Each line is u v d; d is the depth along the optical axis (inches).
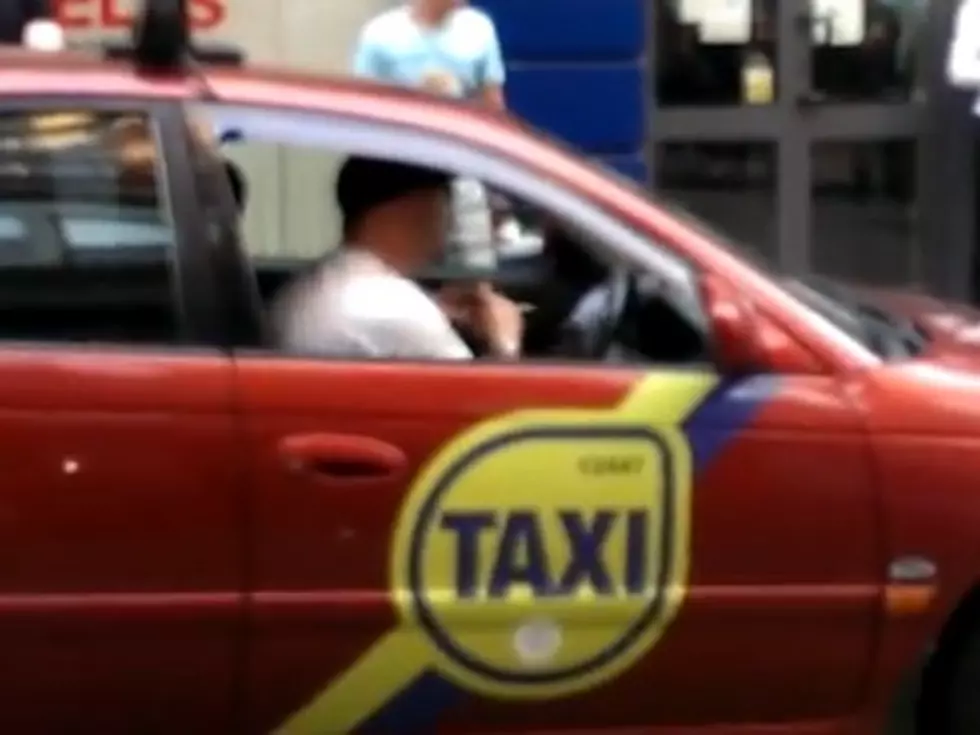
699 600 195.8
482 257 210.7
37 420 183.9
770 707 200.5
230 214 192.9
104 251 190.1
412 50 365.7
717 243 203.6
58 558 184.4
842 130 435.8
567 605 193.2
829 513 197.6
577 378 194.4
